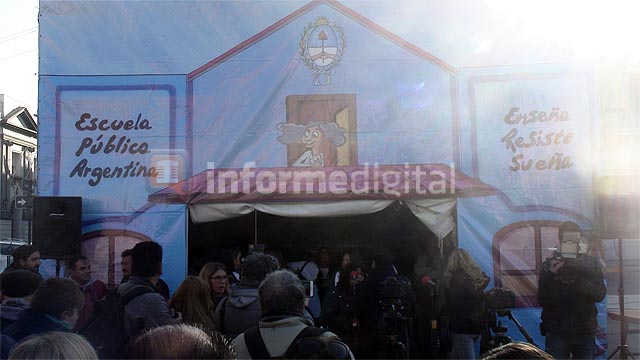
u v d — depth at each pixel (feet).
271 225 27.55
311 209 22.13
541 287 20.18
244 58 22.52
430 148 22.44
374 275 22.06
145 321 14.51
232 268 23.25
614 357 22.49
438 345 22.34
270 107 22.45
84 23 22.26
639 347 23.22
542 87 22.54
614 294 23.54
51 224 21.03
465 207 22.35
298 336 10.64
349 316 22.25
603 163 22.30
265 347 10.60
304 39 22.59
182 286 16.14
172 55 22.40
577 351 19.90
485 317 20.72
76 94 22.16
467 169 22.40
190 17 22.47
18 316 13.30
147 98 22.31
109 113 22.22
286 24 22.58
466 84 22.58
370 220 27.48
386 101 22.52
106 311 14.78
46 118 22.03
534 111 22.50
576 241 20.18
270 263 15.10
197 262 24.97
